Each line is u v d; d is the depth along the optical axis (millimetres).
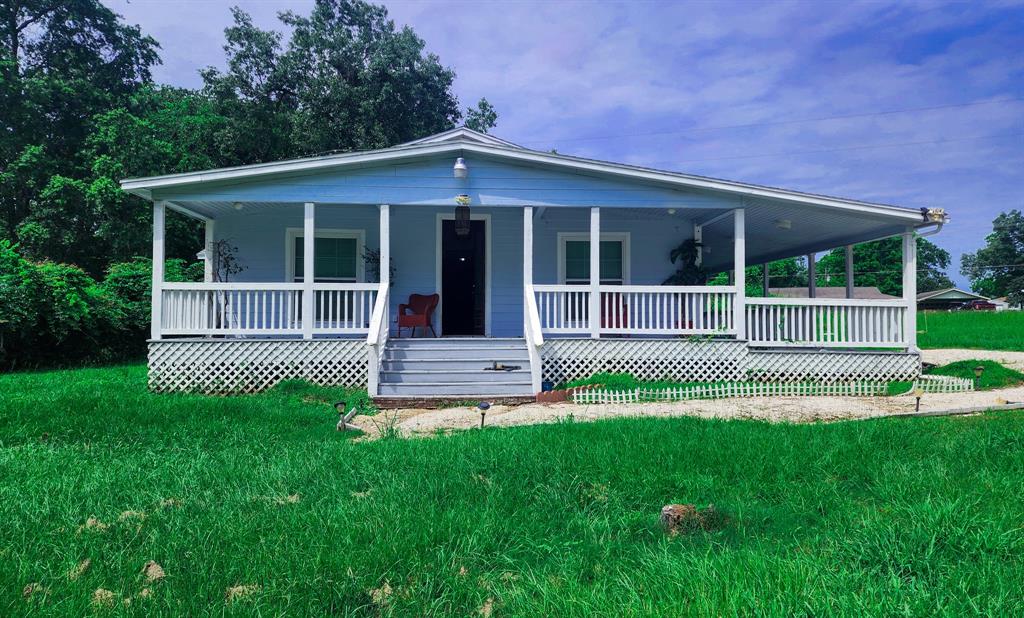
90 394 8875
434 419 8320
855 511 3949
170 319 10633
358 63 30562
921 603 2623
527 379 10469
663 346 11094
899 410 8312
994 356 16953
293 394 10047
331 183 10930
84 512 4234
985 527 3373
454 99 33250
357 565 3256
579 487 4523
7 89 23516
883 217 11516
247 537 3666
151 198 10664
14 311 13180
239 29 28688
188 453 6195
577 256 13586
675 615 2611
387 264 11055
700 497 4359
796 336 11484
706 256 18797
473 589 3080
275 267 13055
